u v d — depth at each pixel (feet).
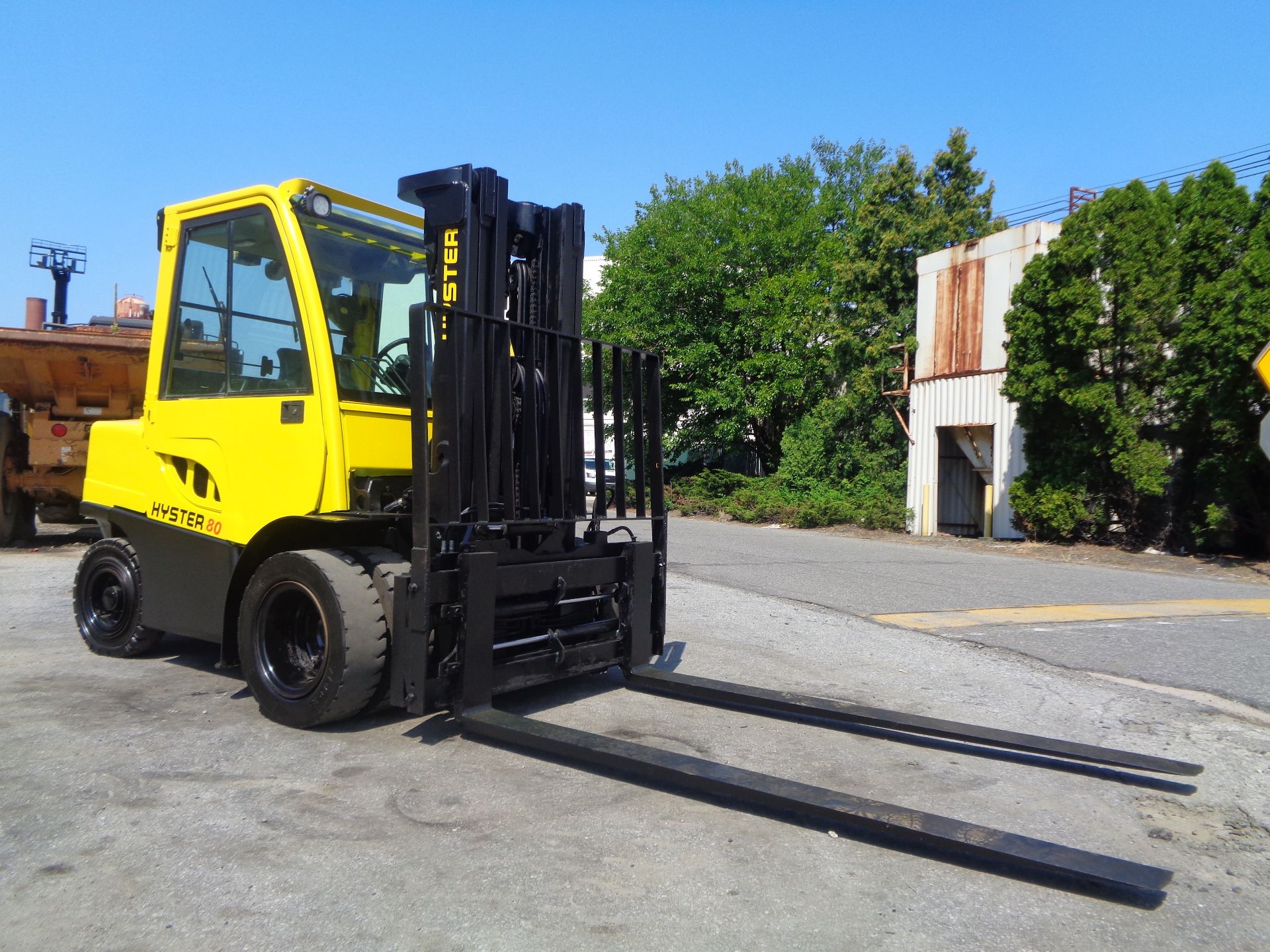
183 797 13.69
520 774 15.02
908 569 43.91
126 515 21.40
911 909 10.91
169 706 18.47
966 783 15.23
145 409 21.16
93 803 13.37
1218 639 27.58
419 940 9.90
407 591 15.92
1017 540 59.88
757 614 30.45
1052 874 11.77
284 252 18.17
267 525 17.72
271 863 11.63
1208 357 48.08
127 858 11.68
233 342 19.30
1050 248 52.85
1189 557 51.01
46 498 41.91
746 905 10.87
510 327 18.03
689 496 86.02
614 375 20.29
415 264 20.53
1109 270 50.78
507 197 18.54
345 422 17.61
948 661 24.25
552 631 18.45
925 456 67.72
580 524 25.61
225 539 19.08
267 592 17.57
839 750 16.71
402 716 18.16
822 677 22.26
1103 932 10.51
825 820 13.43
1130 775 15.69
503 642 17.84
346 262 18.93
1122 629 29.04
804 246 94.17
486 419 17.43
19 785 13.99
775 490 78.59
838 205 113.91
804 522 70.95
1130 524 53.83
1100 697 20.94
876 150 146.20
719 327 91.40
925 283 68.44
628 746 14.58
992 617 30.71
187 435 19.98
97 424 22.86
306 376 17.78
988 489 62.75
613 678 21.68
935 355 67.41
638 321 93.56
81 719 17.38
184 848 12.00
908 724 16.70
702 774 13.42
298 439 17.84
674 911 10.67
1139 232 50.11
